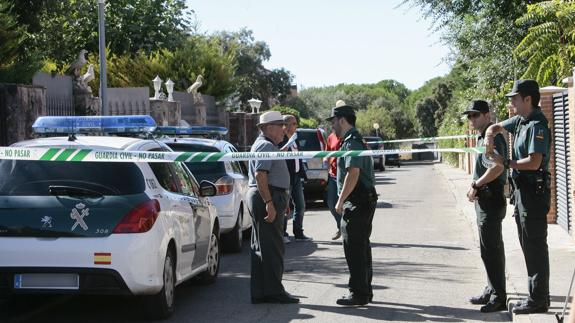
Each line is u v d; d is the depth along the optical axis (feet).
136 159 27.94
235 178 49.78
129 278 27.63
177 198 32.07
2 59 75.72
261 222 33.12
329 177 52.65
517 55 68.74
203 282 37.55
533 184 28.19
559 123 55.16
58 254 27.40
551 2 61.98
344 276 40.29
